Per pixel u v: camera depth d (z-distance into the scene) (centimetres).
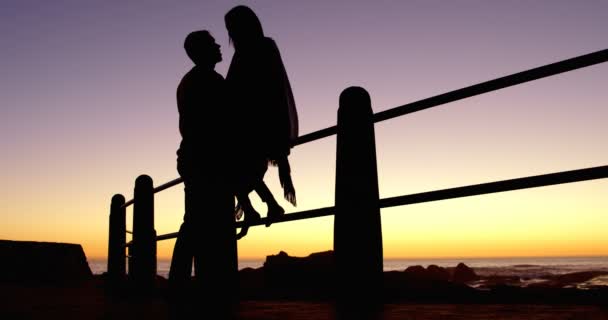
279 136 320
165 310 297
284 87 330
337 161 300
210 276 331
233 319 229
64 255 939
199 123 324
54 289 593
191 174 329
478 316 205
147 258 580
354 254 283
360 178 289
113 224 716
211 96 325
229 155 326
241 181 323
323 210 305
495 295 288
